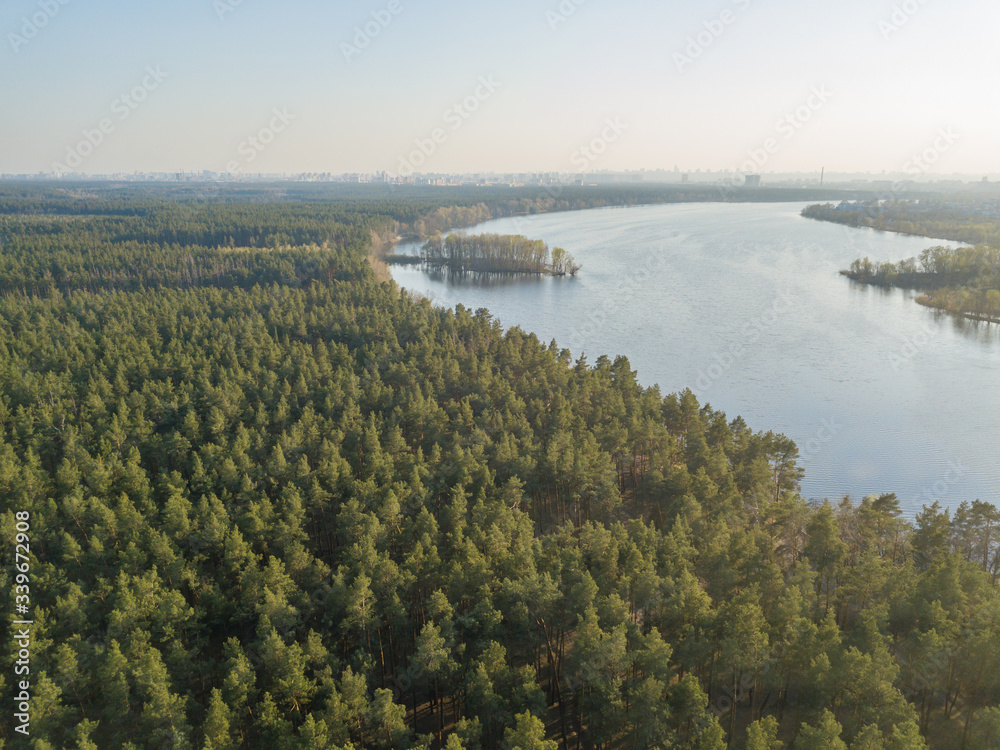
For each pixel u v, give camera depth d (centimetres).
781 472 8844
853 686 4791
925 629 5453
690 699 4725
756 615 5288
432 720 5550
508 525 6788
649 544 6581
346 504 7012
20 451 8406
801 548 7225
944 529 7025
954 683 5116
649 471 8456
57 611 5606
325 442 8444
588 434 8812
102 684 5103
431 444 9250
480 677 4897
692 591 5566
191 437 8950
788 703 5522
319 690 5094
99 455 8112
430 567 6044
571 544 6688
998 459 11188
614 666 4984
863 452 11450
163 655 5541
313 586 6278
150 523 6988
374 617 5650
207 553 6625
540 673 5997
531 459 8056
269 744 4809
